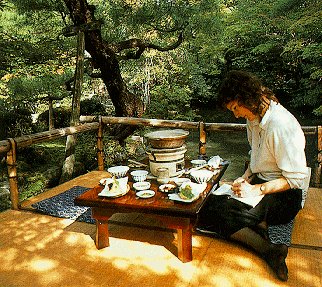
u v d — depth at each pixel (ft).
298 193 6.40
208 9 19.12
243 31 31.07
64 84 19.93
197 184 6.99
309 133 10.17
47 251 6.84
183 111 35.06
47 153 20.52
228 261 6.27
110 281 5.77
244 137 31.99
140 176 7.58
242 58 37.52
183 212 5.93
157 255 6.56
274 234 7.14
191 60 35.53
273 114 5.99
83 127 11.68
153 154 7.76
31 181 16.70
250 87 5.93
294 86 36.27
